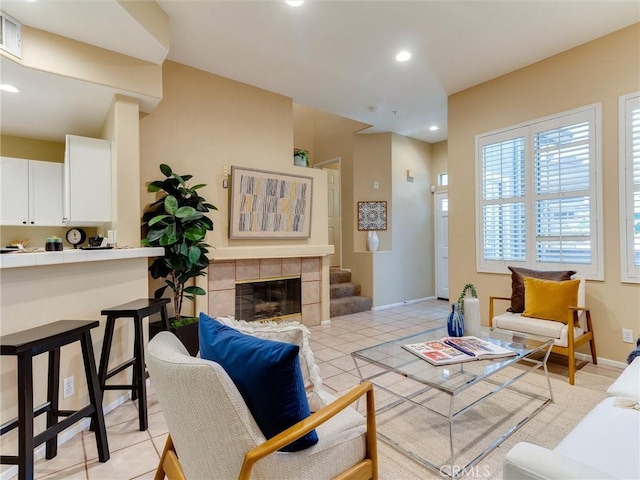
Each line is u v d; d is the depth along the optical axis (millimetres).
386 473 1646
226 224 3816
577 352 3131
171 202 2949
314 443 1159
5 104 2957
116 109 2736
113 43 2539
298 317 4461
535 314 2918
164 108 3408
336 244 6535
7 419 1638
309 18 2758
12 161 3693
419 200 6289
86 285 2139
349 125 6000
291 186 4301
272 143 4203
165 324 2387
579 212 3115
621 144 2867
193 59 3426
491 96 3822
